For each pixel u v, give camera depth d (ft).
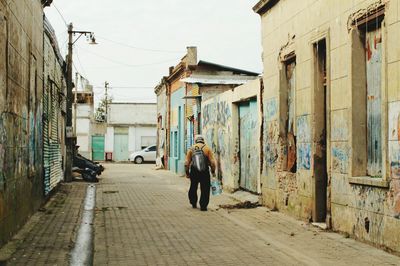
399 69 27.84
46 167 53.47
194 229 37.93
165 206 52.49
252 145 56.85
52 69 60.54
